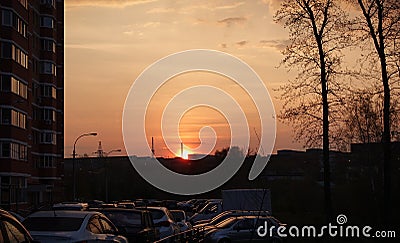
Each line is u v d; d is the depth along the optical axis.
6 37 52.97
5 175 51.44
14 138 52.84
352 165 44.69
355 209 39.47
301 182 47.81
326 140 26.00
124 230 16.83
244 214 30.77
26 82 57.16
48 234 12.12
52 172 70.31
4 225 9.59
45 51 71.25
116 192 83.94
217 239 26.42
